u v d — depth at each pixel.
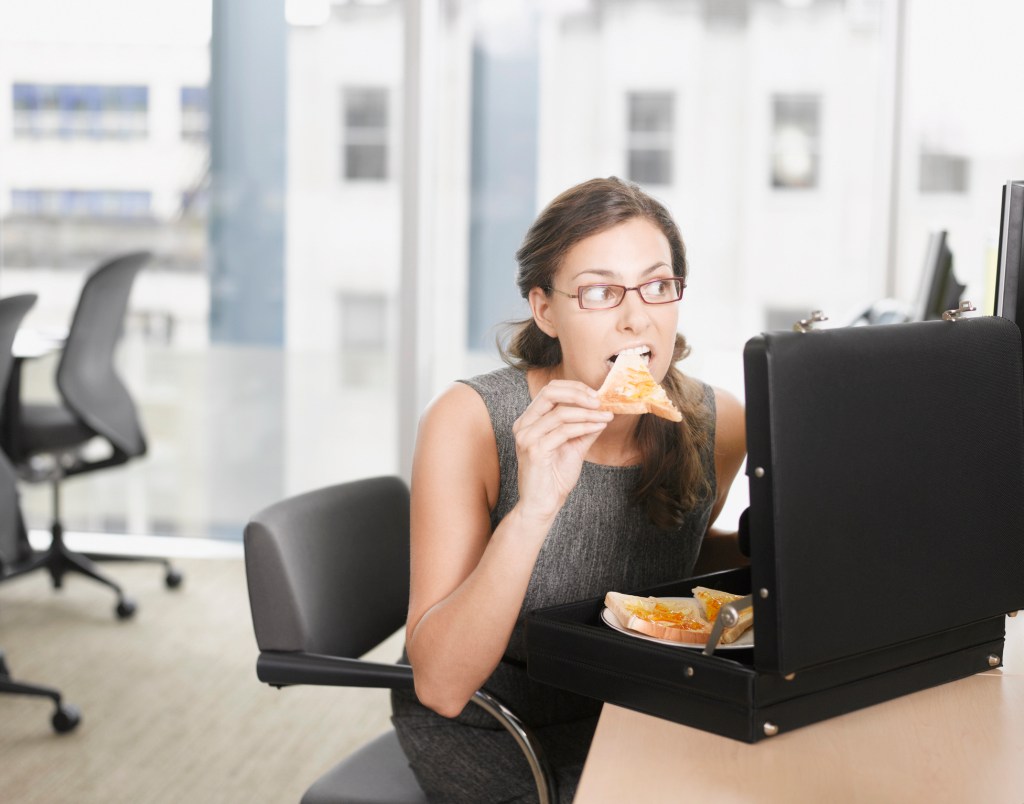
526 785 1.36
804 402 0.96
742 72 3.95
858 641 1.00
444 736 1.40
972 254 3.93
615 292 1.20
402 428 4.13
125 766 2.56
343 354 4.21
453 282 4.17
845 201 3.96
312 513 1.54
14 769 2.53
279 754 2.64
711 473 1.46
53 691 2.73
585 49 4.00
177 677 3.10
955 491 1.08
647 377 1.12
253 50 4.11
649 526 1.38
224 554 4.26
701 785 0.89
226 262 4.21
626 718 1.02
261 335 4.23
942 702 1.06
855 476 0.99
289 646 1.44
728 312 4.05
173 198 4.20
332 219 4.16
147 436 4.29
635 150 4.02
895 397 1.03
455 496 1.30
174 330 4.25
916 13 3.82
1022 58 3.81
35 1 4.15
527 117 4.06
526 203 4.10
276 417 4.25
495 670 1.38
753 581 0.96
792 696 0.98
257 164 4.16
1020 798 0.88
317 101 4.11
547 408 1.12
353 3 4.05
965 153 3.89
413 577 1.29
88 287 3.41
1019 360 1.15
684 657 1.00
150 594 3.83
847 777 0.91
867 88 3.91
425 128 4.03
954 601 1.08
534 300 1.29
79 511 4.34
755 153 3.97
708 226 4.03
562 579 1.34
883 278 3.95
